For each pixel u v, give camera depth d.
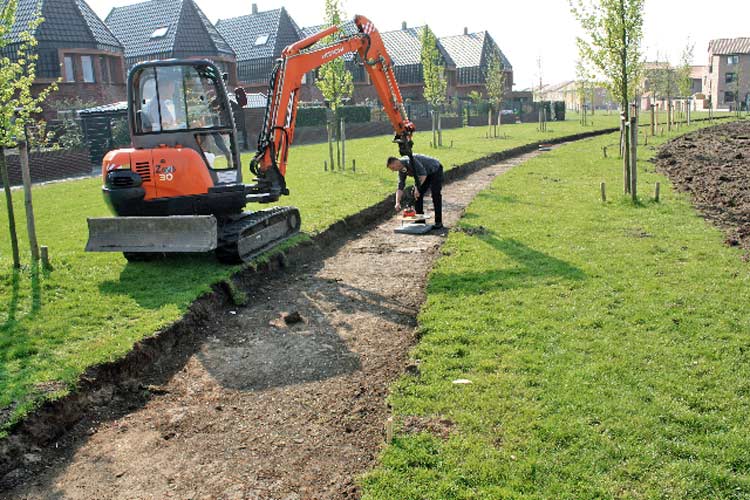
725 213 12.21
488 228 11.70
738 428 4.88
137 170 9.23
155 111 9.73
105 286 8.70
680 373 5.74
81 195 18.11
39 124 12.71
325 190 16.41
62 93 33.97
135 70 9.60
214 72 9.96
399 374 6.35
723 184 15.37
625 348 6.28
